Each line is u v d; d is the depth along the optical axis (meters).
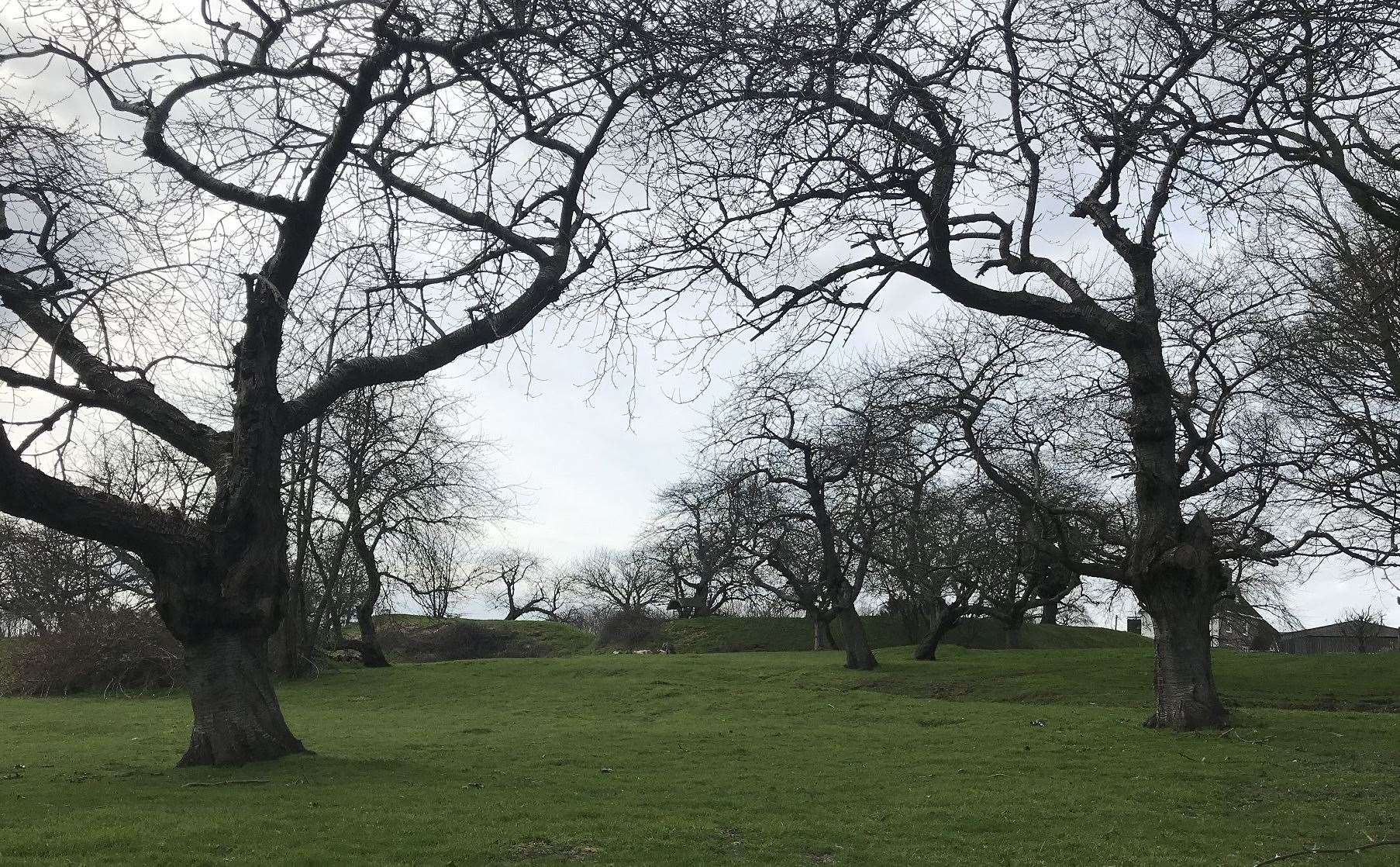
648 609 83.56
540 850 10.17
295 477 43.28
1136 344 20.53
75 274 14.54
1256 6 12.92
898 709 30.02
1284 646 61.50
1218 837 11.52
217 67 14.58
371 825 10.83
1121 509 32.62
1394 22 11.23
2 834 9.97
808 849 10.70
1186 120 15.14
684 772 16.55
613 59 13.07
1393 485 26.88
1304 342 24.75
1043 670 38.28
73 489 14.07
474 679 42.62
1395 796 13.80
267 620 15.35
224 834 10.15
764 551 44.62
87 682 41.81
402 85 14.72
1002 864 10.15
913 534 43.81
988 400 30.62
